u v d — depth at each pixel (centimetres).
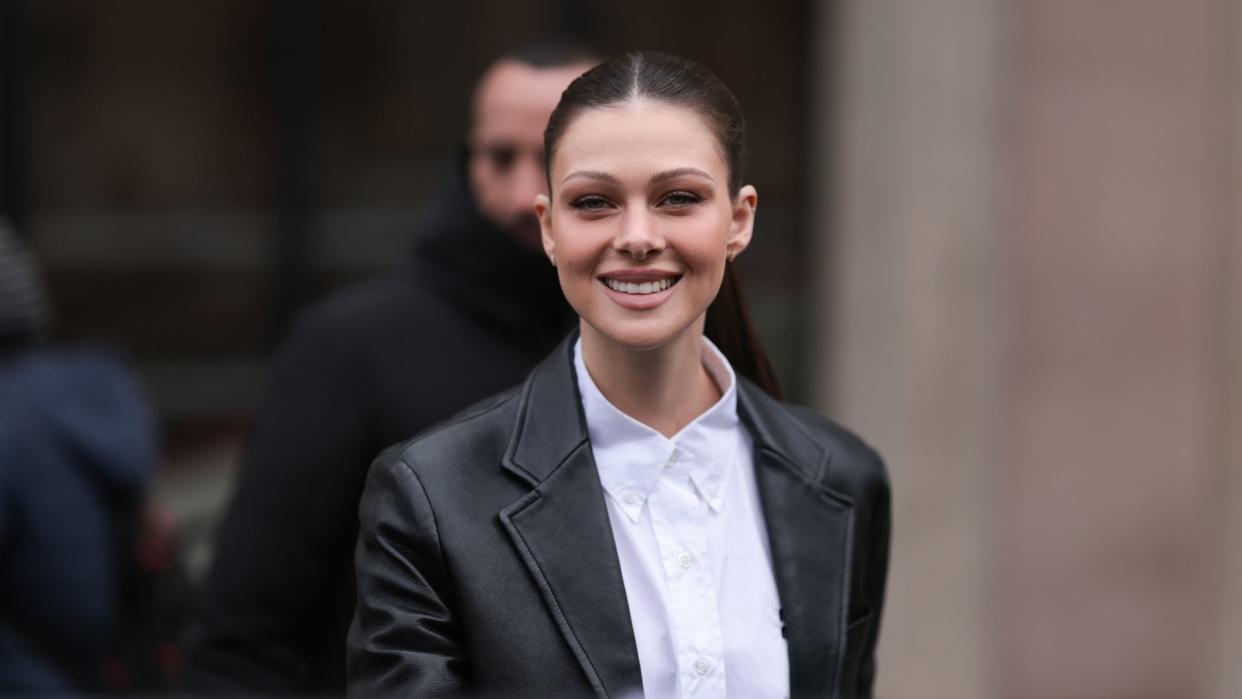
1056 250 1466
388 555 514
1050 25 1449
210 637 793
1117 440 1482
